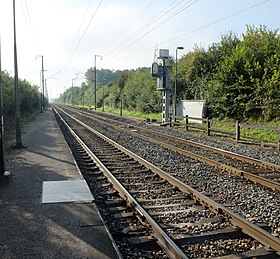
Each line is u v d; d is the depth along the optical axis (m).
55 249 5.23
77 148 16.75
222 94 28.67
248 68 26.55
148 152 15.36
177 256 4.93
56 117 45.09
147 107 49.72
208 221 6.57
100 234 5.83
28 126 29.27
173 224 6.45
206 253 5.28
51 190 8.57
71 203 7.54
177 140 20.03
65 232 5.90
